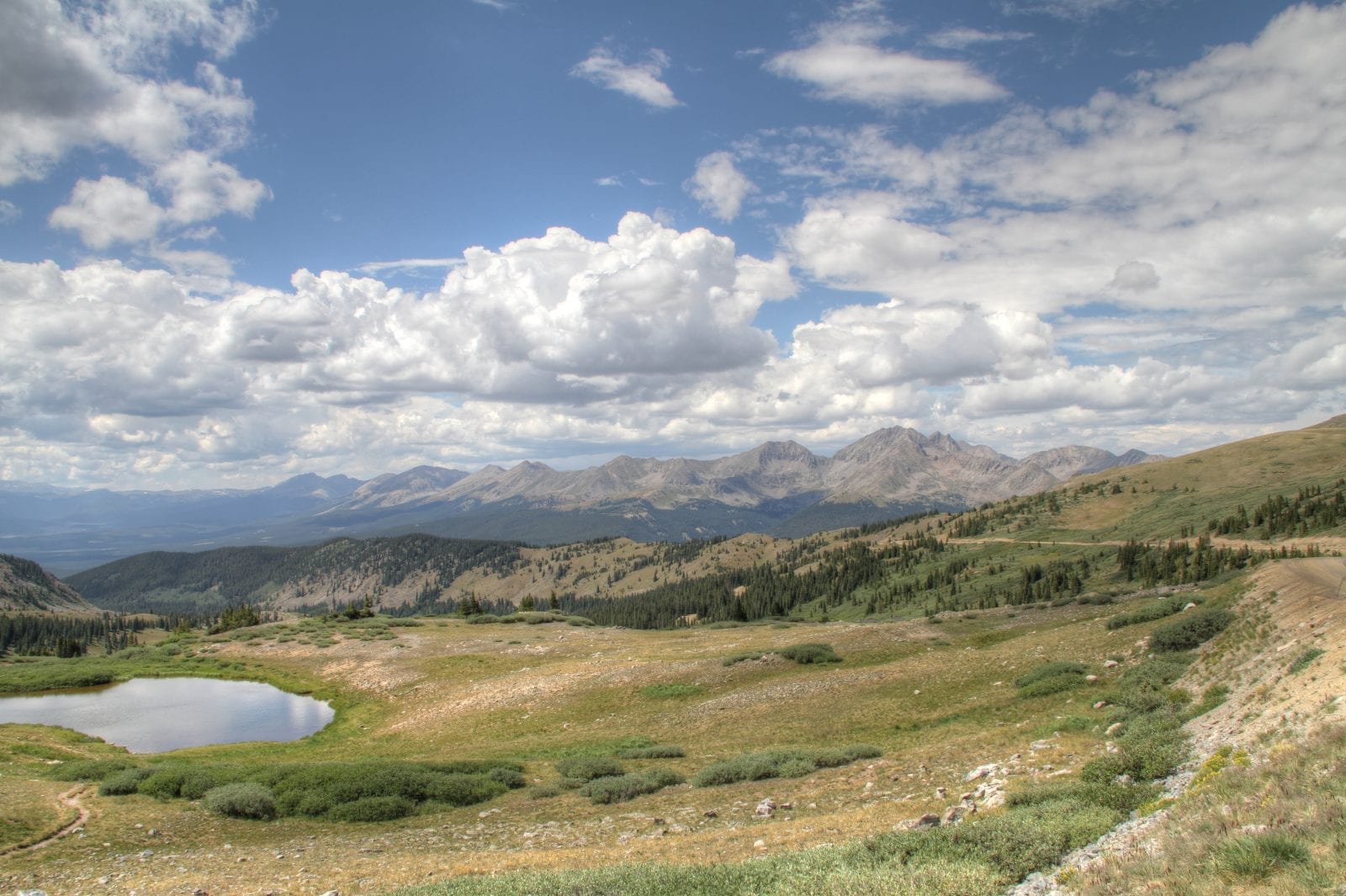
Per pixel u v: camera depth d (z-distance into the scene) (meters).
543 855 23.75
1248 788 15.98
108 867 26.45
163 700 86.94
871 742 42.03
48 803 35.09
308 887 22.19
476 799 36.75
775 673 65.06
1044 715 39.31
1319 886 10.52
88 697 89.00
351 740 64.81
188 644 126.38
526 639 111.00
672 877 17.53
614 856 22.86
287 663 104.81
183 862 26.80
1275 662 28.48
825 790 30.75
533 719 62.94
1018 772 27.06
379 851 27.69
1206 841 13.31
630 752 45.44
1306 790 14.17
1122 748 26.34
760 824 25.64
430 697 78.69
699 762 41.84
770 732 47.72
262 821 33.53
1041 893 14.24
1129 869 13.44
